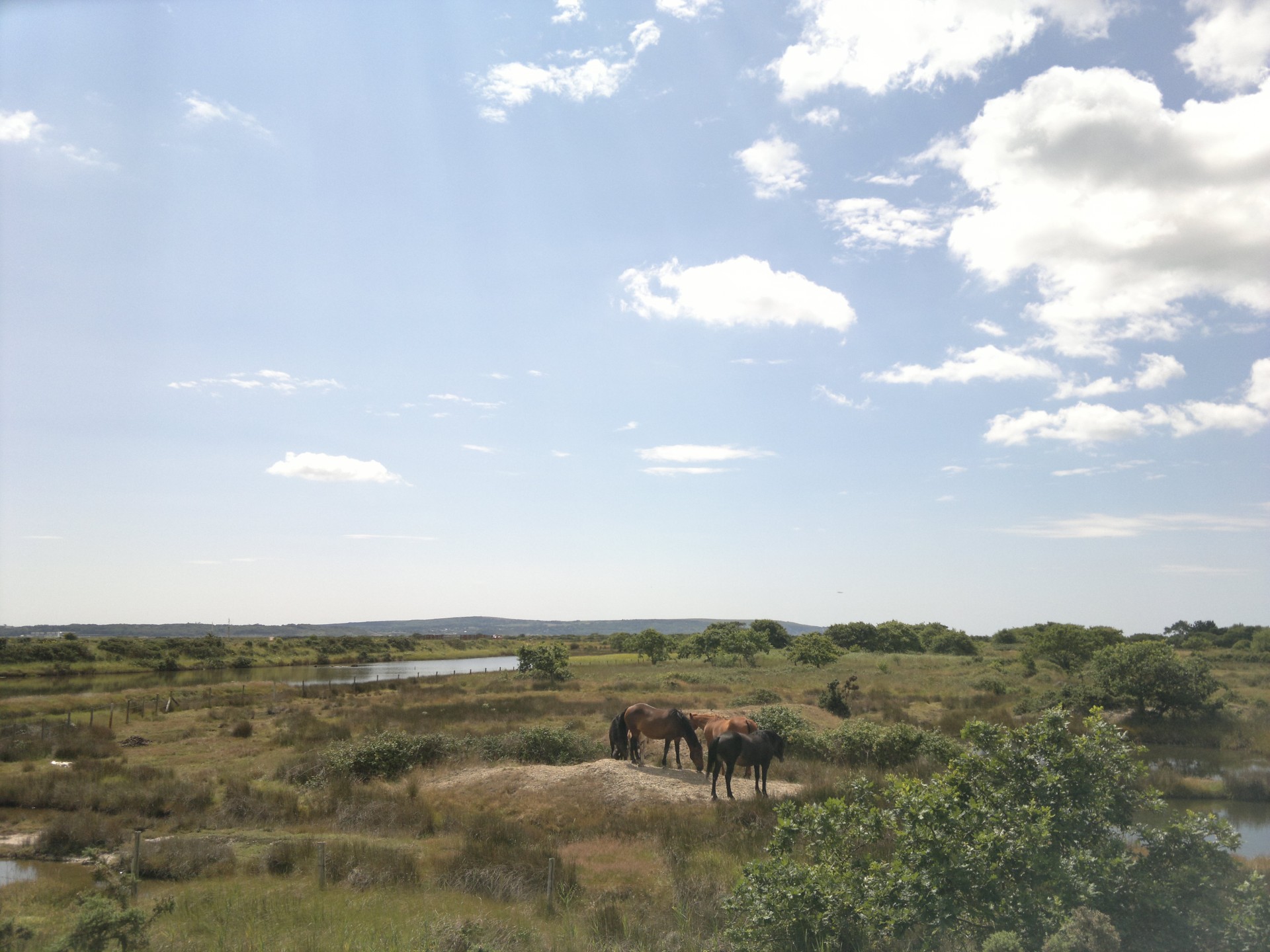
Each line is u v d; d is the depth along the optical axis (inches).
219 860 524.1
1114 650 1295.5
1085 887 267.4
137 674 2731.3
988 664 2269.9
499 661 4165.8
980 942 274.1
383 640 4717.0
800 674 2128.4
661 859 508.7
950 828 292.4
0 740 979.3
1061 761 303.3
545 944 354.0
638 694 1558.8
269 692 1828.2
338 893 456.4
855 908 297.9
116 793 701.9
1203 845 281.3
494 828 580.4
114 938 309.7
